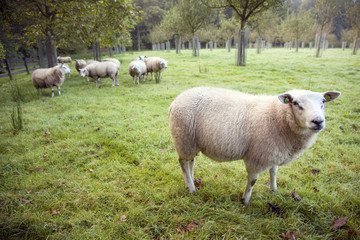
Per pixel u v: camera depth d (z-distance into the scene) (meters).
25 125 5.31
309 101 2.20
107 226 2.49
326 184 3.16
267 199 2.89
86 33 6.71
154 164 3.76
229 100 2.73
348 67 12.70
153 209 2.73
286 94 2.25
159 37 40.03
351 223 2.42
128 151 4.12
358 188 3.04
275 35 39.41
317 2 19.91
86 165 3.71
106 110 6.45
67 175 3.43
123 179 3.37
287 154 2.52
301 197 2.91
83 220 2.57
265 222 2.49
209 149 2.72
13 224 2.41
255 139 2.49
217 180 3.30
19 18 5.23
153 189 3.06
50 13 8.85
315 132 2.26
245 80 10.00
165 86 9.32
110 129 5.03
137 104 7.02
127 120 5.61
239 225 2.43
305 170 3.56
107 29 7.26
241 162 3.83
